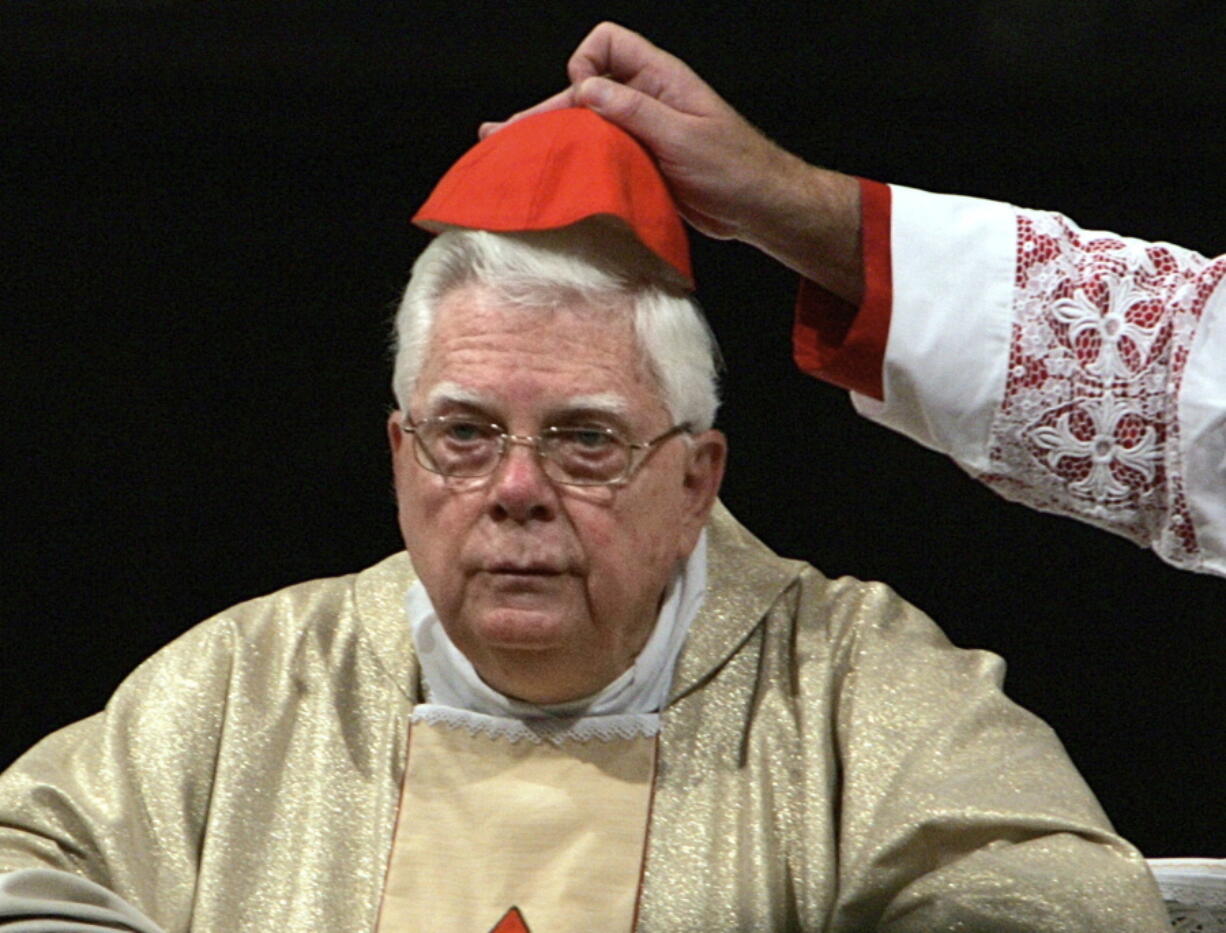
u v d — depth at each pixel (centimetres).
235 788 737
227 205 1416
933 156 1309
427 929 704
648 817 716
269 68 1337
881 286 726
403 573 805
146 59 1333
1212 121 1259
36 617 1445
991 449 734
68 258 1427
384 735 752
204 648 782
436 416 690
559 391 679
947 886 647
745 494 1438
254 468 1451
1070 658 1409
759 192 720
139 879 716
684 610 748
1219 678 1393
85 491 1444
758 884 698
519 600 682
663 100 728
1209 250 1295
